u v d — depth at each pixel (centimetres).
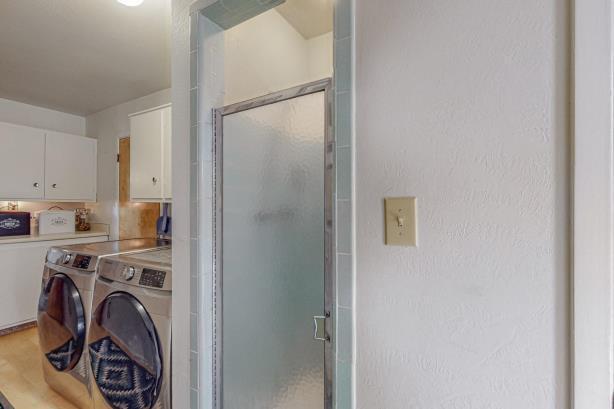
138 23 186
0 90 289
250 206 112
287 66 178
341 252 83
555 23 59
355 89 81
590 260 55
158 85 280
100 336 156
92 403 164
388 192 77
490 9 65
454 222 69
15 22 184
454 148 69
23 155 298
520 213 62
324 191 94
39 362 233
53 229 318
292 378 103
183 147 124
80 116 365
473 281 67
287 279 104
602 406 55
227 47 133
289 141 102
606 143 54
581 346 56
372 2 79
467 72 67
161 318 131
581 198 56
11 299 279
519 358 63
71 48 215
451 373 70
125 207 323
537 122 61
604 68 54
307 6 167
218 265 119
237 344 116
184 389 123
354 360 82
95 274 167
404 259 75
